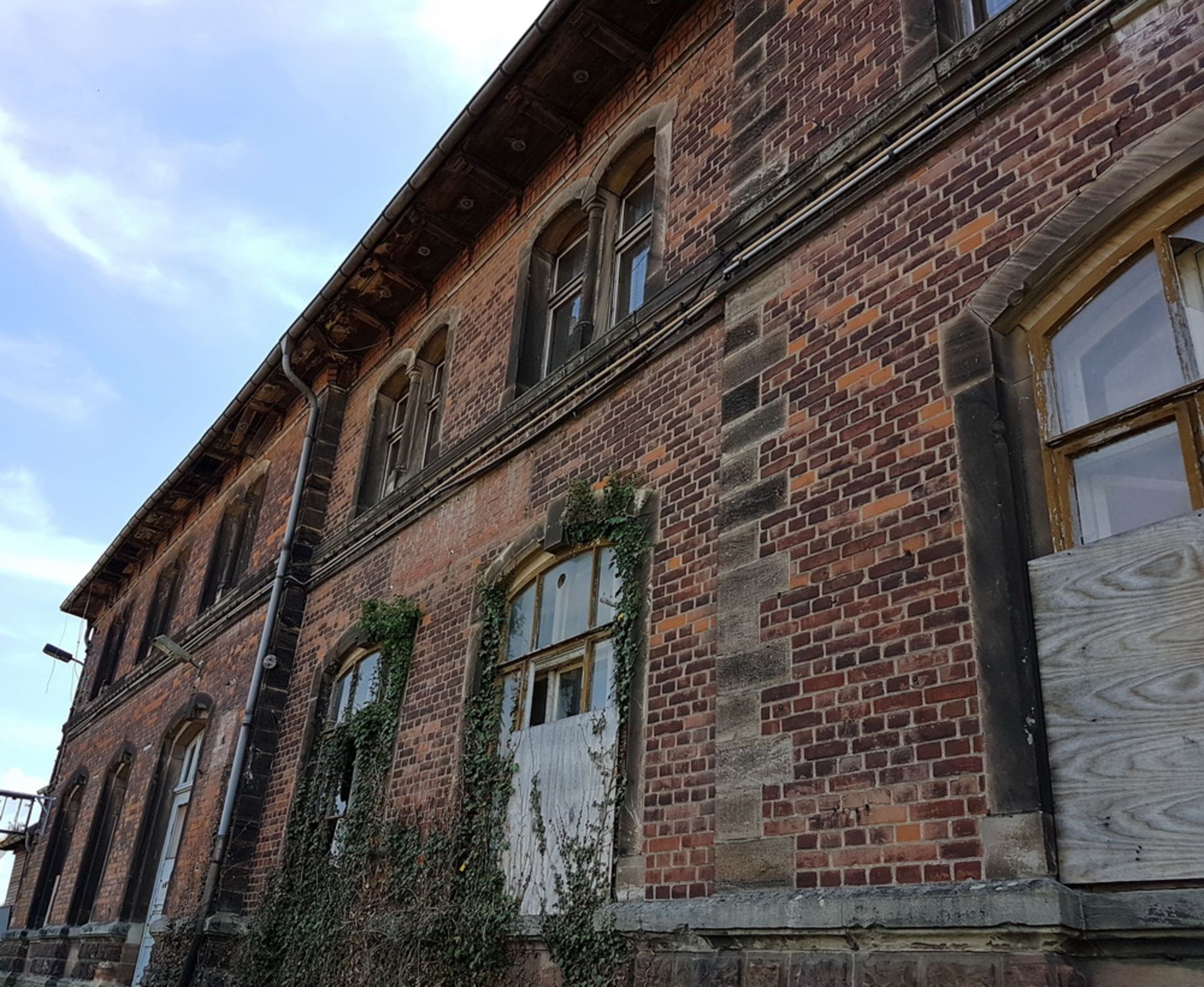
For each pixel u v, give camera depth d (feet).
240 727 38.68
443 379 38.40
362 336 44.21
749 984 15.64
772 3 24.75
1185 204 14.30
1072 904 12.25
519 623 26.99
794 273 20.62
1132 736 12.65
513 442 29.86
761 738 17.30
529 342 32.53
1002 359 15.93
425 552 32.78
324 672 36.47
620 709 21.63
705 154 26.27
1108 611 13.38
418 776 28.30
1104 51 16.06
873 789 15.19
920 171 18.57
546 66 31.63
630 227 30.53
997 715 13.97
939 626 15.19
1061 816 13.01
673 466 22.94
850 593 16.74
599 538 24.49
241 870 35.96
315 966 29.09
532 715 25.12
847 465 17.71
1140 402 14.15
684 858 18.66
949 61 18.35
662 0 29.27
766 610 18.19
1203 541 12.71
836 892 14.82
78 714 68.03
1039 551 14.52
